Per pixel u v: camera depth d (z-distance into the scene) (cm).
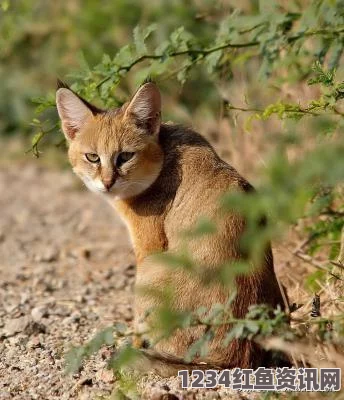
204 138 1116
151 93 1105
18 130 2302
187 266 791
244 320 833
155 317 916
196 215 1027
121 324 873
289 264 1227
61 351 1034
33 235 1744
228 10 1455
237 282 941
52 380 976
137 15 1945
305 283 1147
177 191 1059
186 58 1255
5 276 1459
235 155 1421
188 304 943
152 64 1165
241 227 965
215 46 1154
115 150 1098
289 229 1193
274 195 744
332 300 998
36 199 2031
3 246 1669
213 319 868
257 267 956
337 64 1095
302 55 1134
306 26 1073
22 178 2211
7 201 2025
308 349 873
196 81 1678
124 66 1140
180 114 1634
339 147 748
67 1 2064
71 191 2095
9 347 1088
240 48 1256
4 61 2205
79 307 1270
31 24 2064
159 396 881
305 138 1101
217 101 1611
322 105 972
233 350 932
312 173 735
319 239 1197
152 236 1065
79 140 1137
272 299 960
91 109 1138
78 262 1540
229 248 955
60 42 2086
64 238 1712
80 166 1140
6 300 1310
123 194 1088
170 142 1099
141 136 1098
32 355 1051
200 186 1043
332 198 973
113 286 1388
